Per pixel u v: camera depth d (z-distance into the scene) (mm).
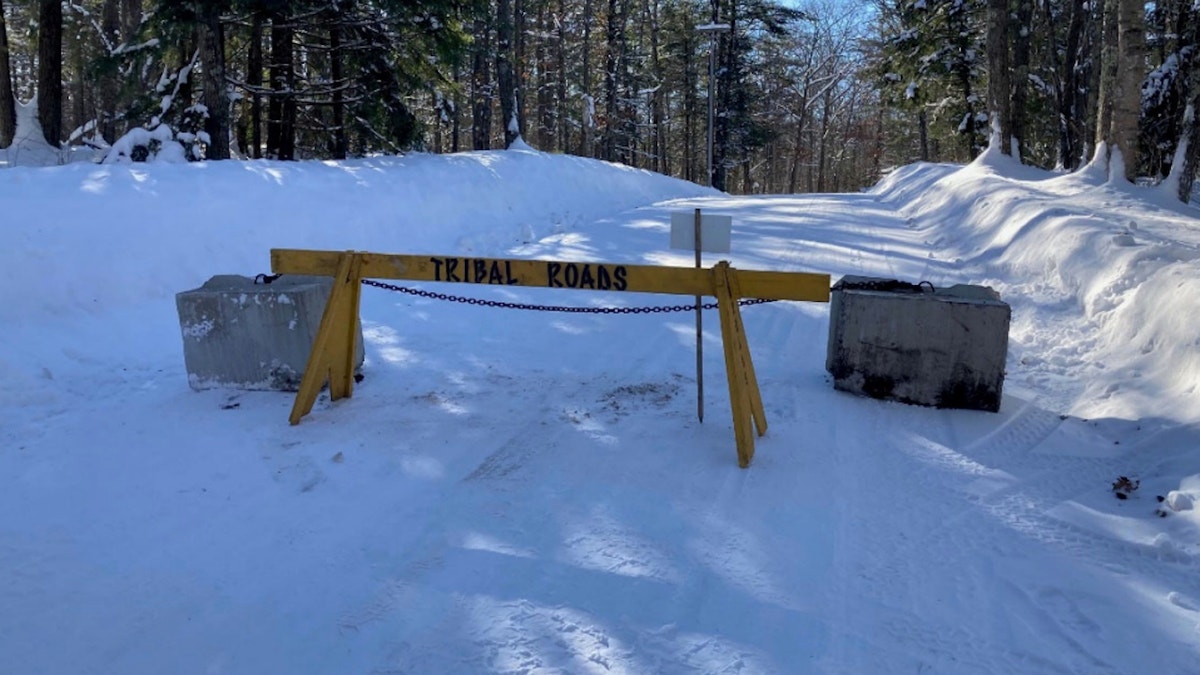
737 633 3438
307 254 5984
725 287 5168
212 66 14023
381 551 4129
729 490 4738
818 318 8859
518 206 16062
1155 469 4969
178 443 5465
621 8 40969
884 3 46500
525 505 4594
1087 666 3238
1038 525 4387
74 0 25719
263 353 6379
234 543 4223
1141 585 3807
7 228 8250
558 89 40906
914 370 6113
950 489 4809
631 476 4930
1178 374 6043
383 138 18484
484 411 6039
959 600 3691
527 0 36656
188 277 9273
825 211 19031
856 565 3975
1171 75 20891
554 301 9727
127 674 3254
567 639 3400
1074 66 26344
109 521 4453
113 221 9164
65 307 7945
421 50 17625
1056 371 7004
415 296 9820
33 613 3637
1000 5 20109
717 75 48562
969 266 11398
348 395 6316
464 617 3566
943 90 31125
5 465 5145
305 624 3549
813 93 65188
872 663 3256
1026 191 13617
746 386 5277
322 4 15867
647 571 3910
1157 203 12648
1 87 16156
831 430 5645
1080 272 8719
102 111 24016
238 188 10984
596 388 6559
